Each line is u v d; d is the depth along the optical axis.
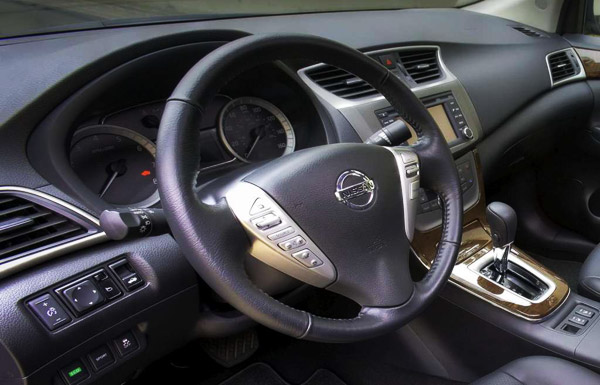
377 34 1.61
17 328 0.83
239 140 1.31
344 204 0.86
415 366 1.52
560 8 2.14
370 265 0.87
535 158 2.01
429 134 1.02
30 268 0.89
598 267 1.37
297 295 1.30
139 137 1.17
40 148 0.97
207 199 0.90
